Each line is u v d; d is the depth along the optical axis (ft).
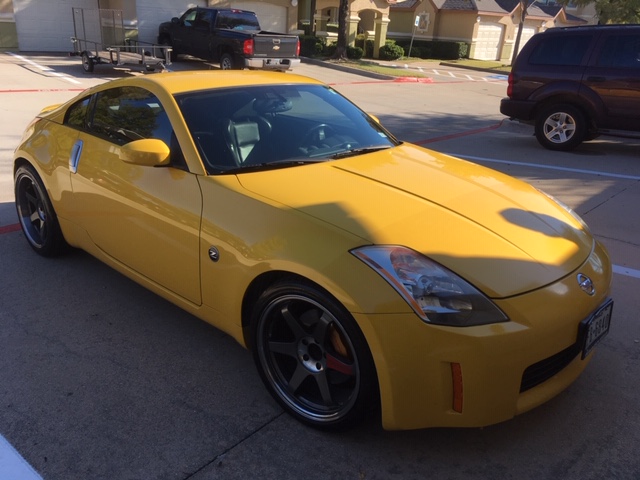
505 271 8.16
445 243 8.39
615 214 19.70
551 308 8.02
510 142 32.65
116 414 9.22
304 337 8.82
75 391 9.75
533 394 8.20
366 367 7.94
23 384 9.89
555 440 8.89
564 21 139.03
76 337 11.40
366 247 8.12
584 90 28.78
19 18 61.67
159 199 10.44
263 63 56.44
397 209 9.09
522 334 7.64
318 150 11.38
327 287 7.94
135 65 50.93
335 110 13.01
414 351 7.58
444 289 7.72
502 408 7.81
